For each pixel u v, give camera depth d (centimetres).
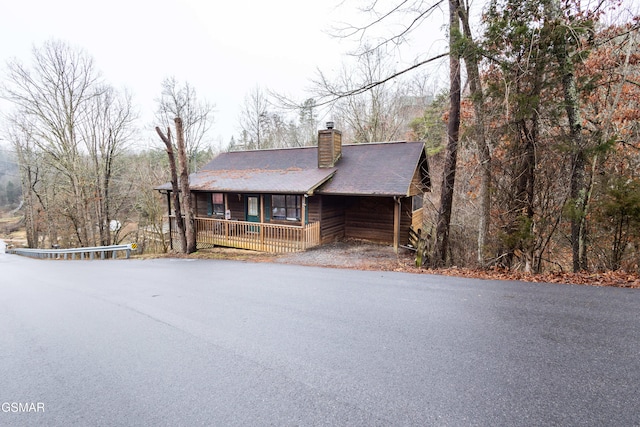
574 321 418
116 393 286
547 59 689
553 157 745
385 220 1352
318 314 482
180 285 729
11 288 827
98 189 2248
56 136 1988
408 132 2405
